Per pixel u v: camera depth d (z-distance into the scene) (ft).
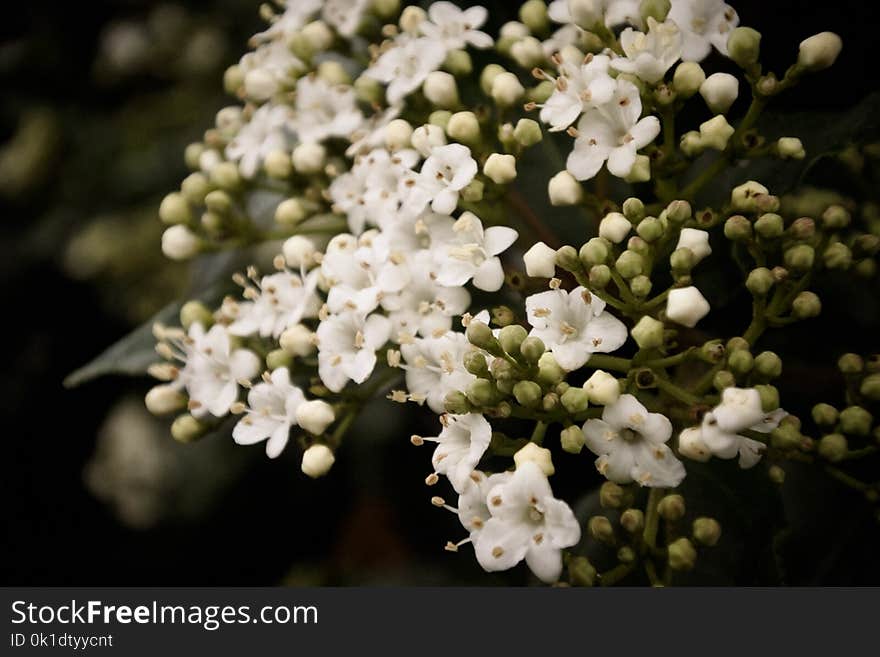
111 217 1.37
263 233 0.81
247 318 0.77
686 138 0.73
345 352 0.74
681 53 0.73
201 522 1.37
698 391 0.72
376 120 0.79
